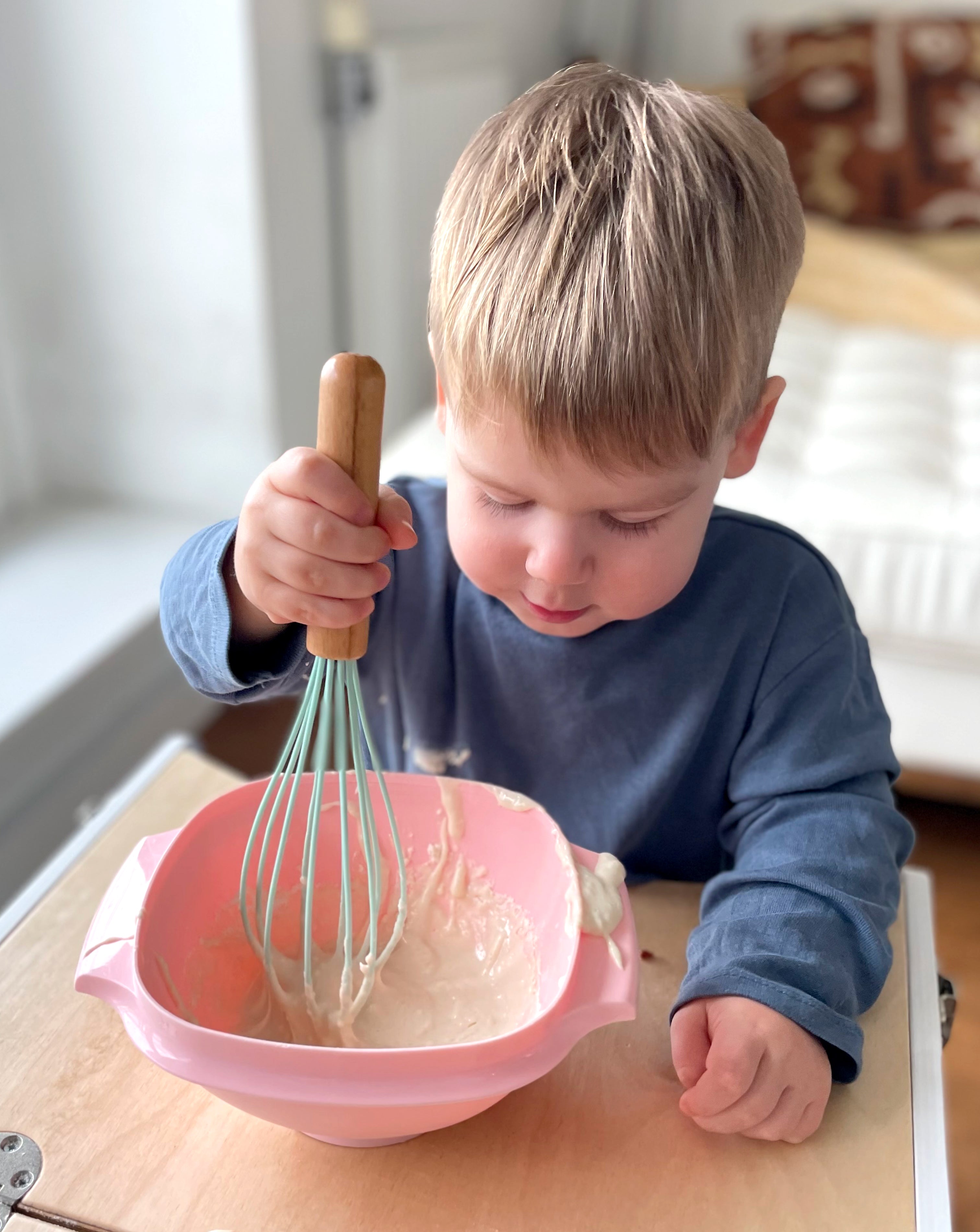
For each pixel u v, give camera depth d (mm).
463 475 578
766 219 547
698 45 2727
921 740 1368
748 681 692
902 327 1938
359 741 541
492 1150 533
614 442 506
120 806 752
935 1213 512
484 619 719
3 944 640
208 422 1637
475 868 612
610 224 513
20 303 1597
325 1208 503
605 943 515
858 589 1300
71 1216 495
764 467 1347
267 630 630
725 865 764
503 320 509
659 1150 536
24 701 1297
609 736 715
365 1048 511
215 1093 467
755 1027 537
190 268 1529
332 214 1740
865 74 2246
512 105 592
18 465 1681
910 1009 622
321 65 1607
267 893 599
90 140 1474
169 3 1370
